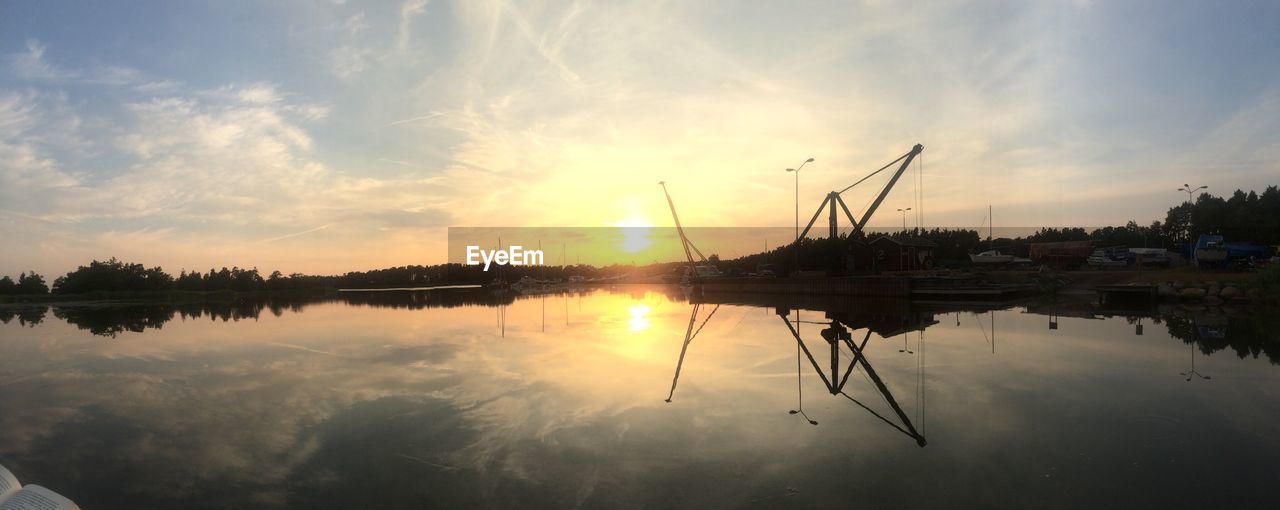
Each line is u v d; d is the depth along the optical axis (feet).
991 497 18.33
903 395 31.99
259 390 35.94
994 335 58.29
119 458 23.56
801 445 23.56
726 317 86.63
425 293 231.50
